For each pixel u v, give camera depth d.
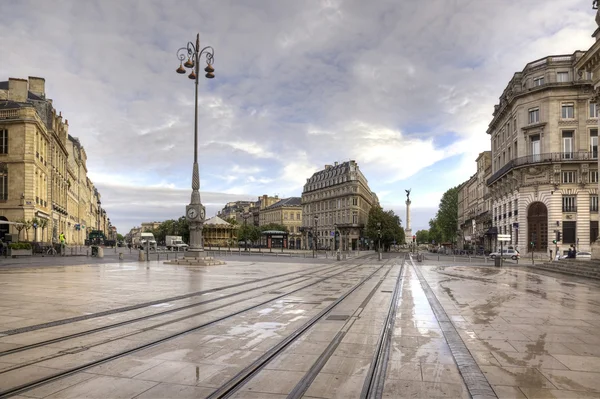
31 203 44.44
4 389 4.88
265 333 7.96
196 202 29.73
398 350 6.83
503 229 58.34
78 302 11.43
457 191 112.19
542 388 5.08
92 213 129.38
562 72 49.19
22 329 8.02
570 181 47.56
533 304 12.12
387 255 66.94
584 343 7.34
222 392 4.83
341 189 103.12
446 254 76.50
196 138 29.38
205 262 28.89
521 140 51.78
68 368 5.68
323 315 10.04
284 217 128.12
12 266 26.02
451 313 10.44
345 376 5.50
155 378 5.32
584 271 23.41
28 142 44.69
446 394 4.86
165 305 11.16
